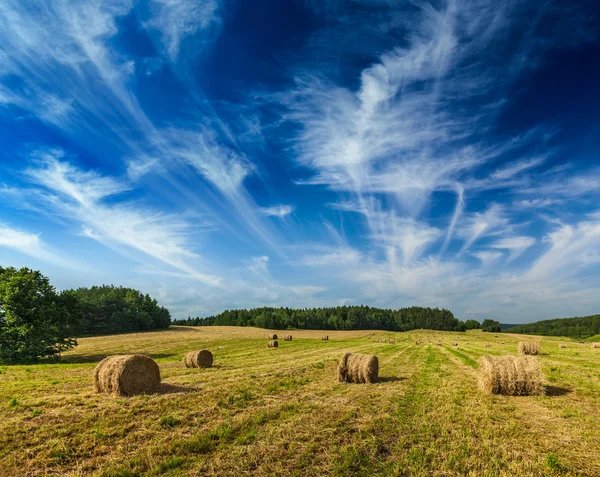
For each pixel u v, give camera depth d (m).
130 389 15.00
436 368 24.20
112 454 8.85
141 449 9.04
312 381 18.77
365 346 52.09
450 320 157.38
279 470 7.74
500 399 14.12
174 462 8.20
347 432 10.06
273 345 49.09
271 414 11.88
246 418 11.41
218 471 7.85
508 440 9.35
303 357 32.78
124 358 15.41
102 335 82.31
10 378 19.88
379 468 7.86
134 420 11.35
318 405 13.06
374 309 172.25
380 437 9.70
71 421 11.10
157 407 12.71
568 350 41.09
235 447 9.09
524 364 15.02
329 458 8.30
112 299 103.69
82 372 22.86
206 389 15.93
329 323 139.75
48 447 9.24
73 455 8.80
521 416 11.70
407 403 13.41
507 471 7.59
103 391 15.27
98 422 11.07
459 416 11.56
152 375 15.99
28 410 12.23
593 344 47.62
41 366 27.09
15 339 34.53
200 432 10.23
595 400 13.86
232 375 20.75
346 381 18.62
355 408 12.55
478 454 8.50
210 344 55.62
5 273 37.09
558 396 14.55
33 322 35.06
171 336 76.75
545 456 8.38
